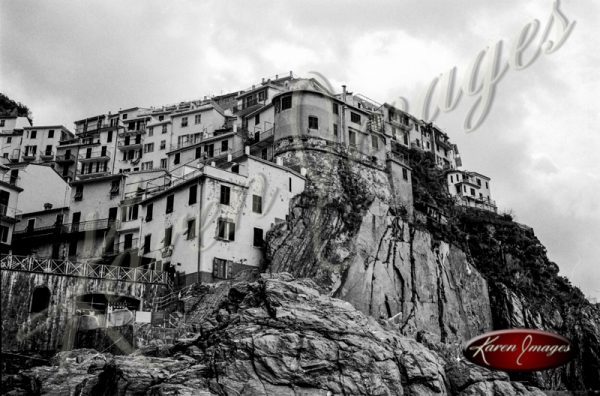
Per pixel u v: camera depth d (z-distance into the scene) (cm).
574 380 5272
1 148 9131
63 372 3122
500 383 3375
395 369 3162
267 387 2866
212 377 2880
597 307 6381
